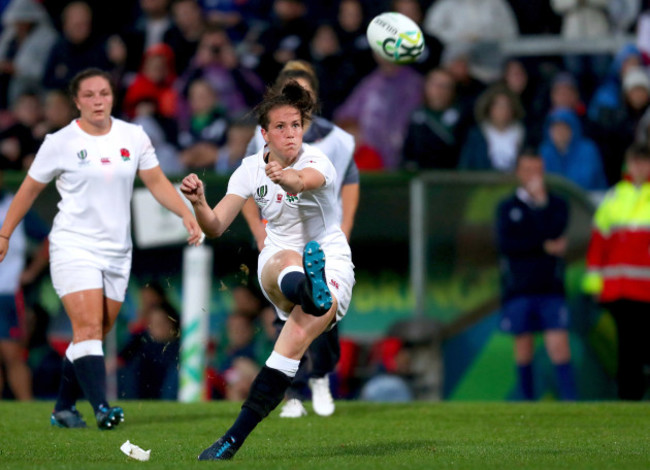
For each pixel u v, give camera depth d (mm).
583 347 35719
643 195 33031
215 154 43188
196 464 14164
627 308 32688
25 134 44438
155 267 33625
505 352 35094
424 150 41812
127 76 47656
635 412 23516
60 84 48250
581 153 42312
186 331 33219
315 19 46562
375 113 44062
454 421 22047
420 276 34656
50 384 35562
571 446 17500
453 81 42375
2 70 49375
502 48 46062
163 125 44750
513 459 15336
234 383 33875
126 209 20984
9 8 49688
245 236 33781
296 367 15102
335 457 15805
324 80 44938
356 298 34938
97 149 20641
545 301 35031
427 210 34906
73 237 20594
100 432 20062
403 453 16438
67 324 35781
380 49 22500
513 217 34875
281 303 15852
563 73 45062
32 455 16469
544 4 46469
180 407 25250
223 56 45656
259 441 18609
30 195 20766
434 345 34469
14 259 35250
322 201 15688
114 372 33344
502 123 41969
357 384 34562
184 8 47688
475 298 35094
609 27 46375
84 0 48250
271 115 15133
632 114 43469
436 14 46594
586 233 36219
